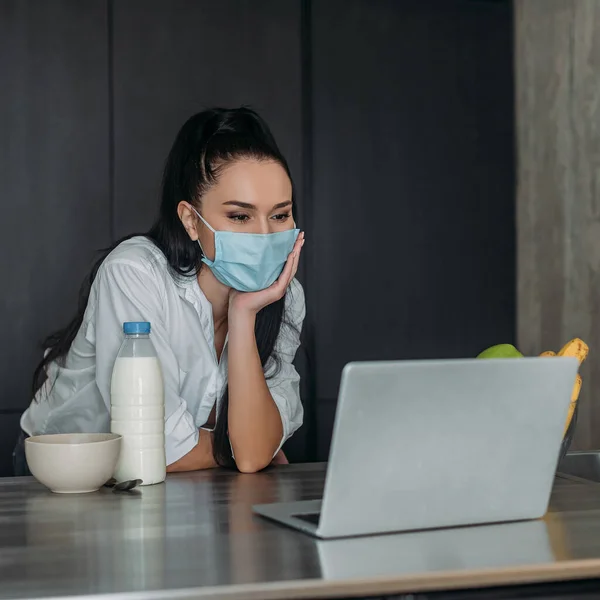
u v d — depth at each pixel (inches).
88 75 125.5
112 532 41.0
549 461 43.2
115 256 65.7
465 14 137.9
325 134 133.5
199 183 66.2
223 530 41.3
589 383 120.1
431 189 137.1
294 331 73.8
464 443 41.1
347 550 37.5
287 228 67.5
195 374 70.1
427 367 39.2
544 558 36.3
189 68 128.7
